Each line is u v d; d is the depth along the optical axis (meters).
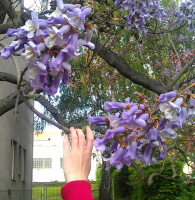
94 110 12.01
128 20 5.11
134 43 9.68
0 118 12.54
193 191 9.14
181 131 9.97
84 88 11.15
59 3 1.72
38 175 43.62
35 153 44.00
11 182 13.95
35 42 1.69
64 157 1.54
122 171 15.25
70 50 1.65
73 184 1.44
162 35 8.79
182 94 1.87
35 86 1.72
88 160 1.54
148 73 10.80
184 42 10.08
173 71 9.49
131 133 1.81
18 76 3.12
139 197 11.11
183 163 11.41
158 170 10.84
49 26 1.67
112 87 11.05
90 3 1.67
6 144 13.30
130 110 1.84
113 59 6.30
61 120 6.80
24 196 16.62
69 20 1.63
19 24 6.20
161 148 1.88
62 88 13.52
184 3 5.73
